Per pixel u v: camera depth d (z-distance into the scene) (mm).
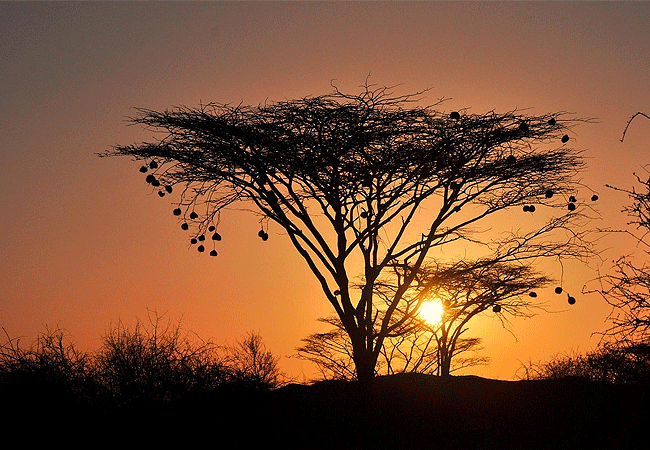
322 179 28969
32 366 20000
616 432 22844
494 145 29344
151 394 20250
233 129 27906
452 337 39906
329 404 25281
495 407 26969
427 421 25734
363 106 28031
